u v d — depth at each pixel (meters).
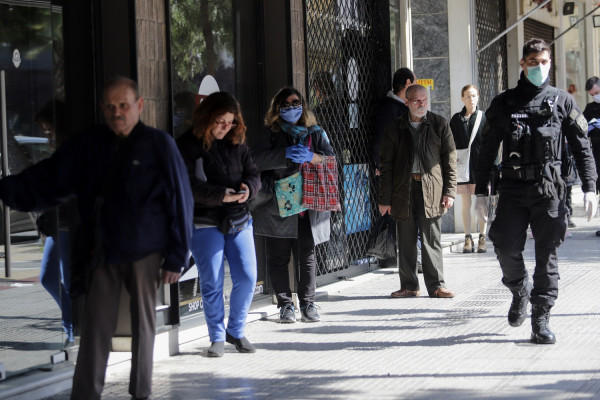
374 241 11.10
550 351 7.52
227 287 9.16
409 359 7.42
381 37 12.30
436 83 15.68
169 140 5.89
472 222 15.80
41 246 7.09
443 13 15.59
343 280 11.51
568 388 6.41
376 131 11.26
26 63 7.06
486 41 17.67
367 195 12.07
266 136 8.72
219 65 9.20
